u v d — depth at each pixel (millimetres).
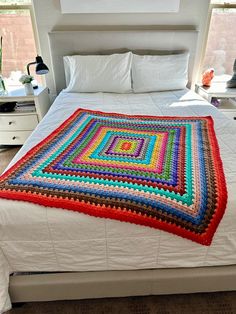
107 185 988
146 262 1004
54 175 1060
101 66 2287
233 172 1096
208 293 1212
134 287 1039
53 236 928
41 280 1007
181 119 1713
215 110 1911
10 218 906
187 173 1071
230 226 929
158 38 2424
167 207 903
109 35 2389
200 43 2570
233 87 2504
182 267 1030
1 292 950
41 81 2703
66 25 2420
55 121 1711
